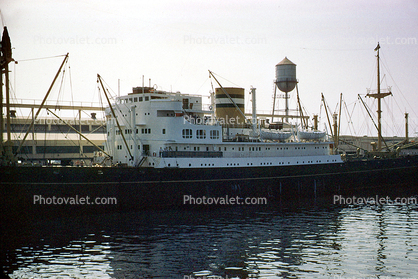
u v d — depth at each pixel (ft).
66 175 165.99
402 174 304.50
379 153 329.93
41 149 277.64
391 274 113.80
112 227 155.43
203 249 132.26
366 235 150.00
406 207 206.28
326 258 125.49
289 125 291.99
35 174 160.45
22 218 158.71
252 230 155.33
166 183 186.91
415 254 129.18
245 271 115.14
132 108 191.42
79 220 164.04
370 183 282.97
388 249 134.00
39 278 109.50
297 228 159.22
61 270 114.52
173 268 116.57
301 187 236.43
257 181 214.90
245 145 223.10
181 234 148.46
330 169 255.09
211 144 209.56
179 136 198.90
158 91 215.10
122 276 111.14
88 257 124.06
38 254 126.00
